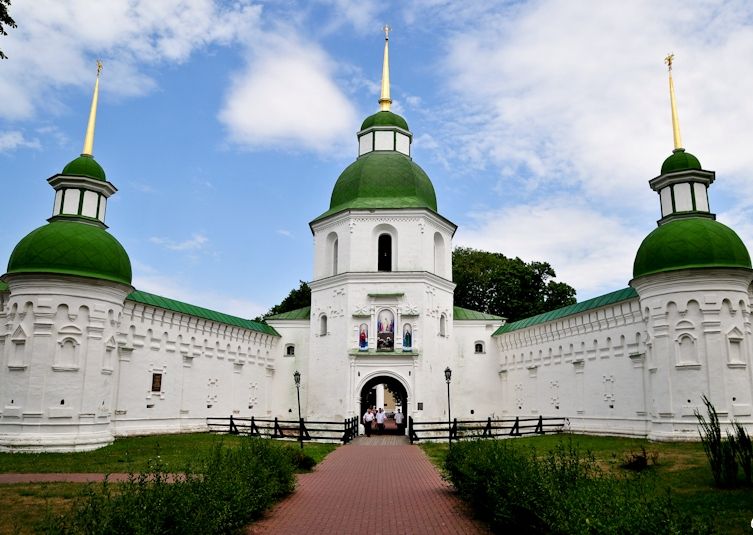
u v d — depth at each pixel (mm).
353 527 13078
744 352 27453
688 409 27484
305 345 45344
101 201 30609
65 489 15945
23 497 14938
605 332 33875
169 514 8812
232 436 33500
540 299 61781
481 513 13820
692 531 7555
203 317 37906
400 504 15531
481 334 45594
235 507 11555
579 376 35906
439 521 13578
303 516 14164
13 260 27672
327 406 40875
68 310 27016
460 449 16562
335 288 42438
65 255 27219
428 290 41656
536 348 40781
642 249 30047
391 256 43594
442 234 45125
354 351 40250
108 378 28172
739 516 12695
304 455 21688
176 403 35469
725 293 27719
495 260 66000
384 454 27359
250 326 42844
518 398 42469
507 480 11859
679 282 28250
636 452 23328
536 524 10711
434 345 41469
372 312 40906
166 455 23938
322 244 44781
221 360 39594
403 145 48000
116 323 28953
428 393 40219
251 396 42344
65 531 9188
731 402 26891
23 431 25625
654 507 7887
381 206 42719
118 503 8906
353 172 45750
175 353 35688
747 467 15711
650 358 29641
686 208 30500
